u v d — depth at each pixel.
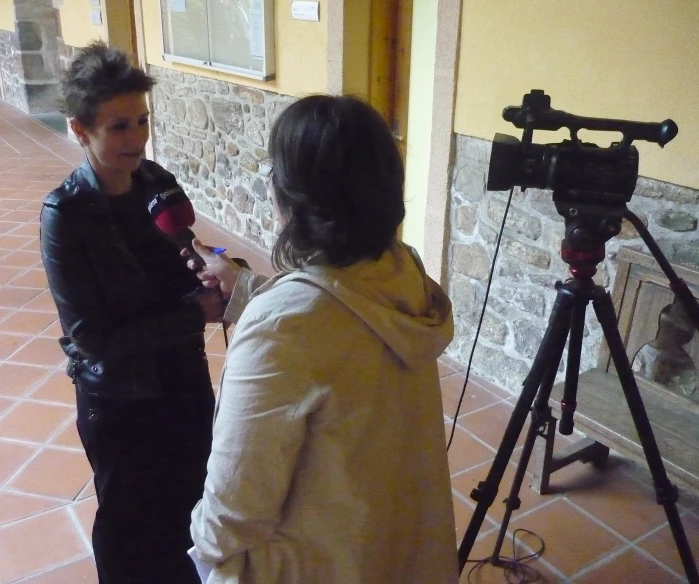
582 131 2.43
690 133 2.08
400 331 1.01
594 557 2.13
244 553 1.03
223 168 4.84
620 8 2.17
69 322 1.38
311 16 3.57
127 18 6.04
